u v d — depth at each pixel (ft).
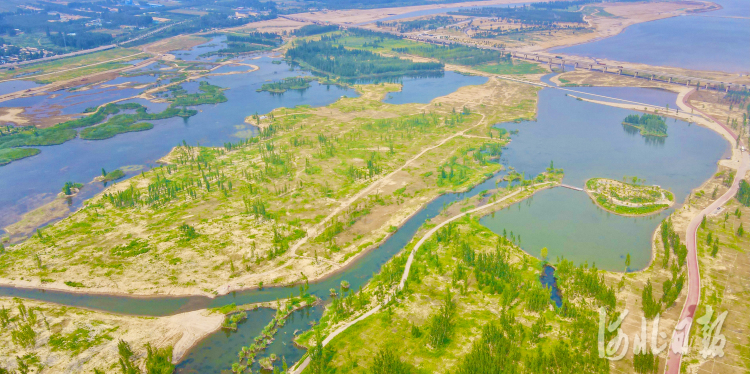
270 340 472.44
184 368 445.37
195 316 502.38
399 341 452.76
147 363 431.02
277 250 609.42
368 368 419.13
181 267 577.84
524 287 518.37
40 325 484.74
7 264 592.19
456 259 585.63
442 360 426.51
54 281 558.56
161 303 525.75
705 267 555.28
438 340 442.09
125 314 508.53
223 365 449.06
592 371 401.90
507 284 522.06
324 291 546.26
